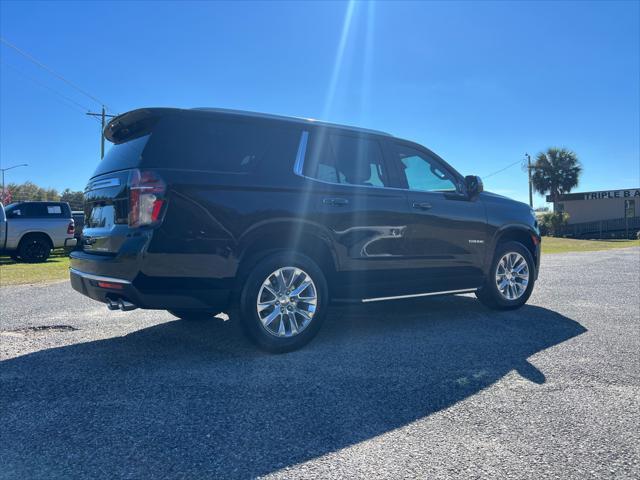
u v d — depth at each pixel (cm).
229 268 353
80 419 259
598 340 421
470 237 503
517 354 379
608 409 273
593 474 206
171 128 353
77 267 398
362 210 422
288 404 280
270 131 391
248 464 214
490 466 212
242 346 405
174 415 264
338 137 430
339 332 454
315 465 213
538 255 581
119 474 206
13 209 1400
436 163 501
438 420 259
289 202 381
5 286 806
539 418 261
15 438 238
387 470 209
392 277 444
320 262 416
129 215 338
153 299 336
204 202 346
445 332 453
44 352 387
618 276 909
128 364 355
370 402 283
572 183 3997
